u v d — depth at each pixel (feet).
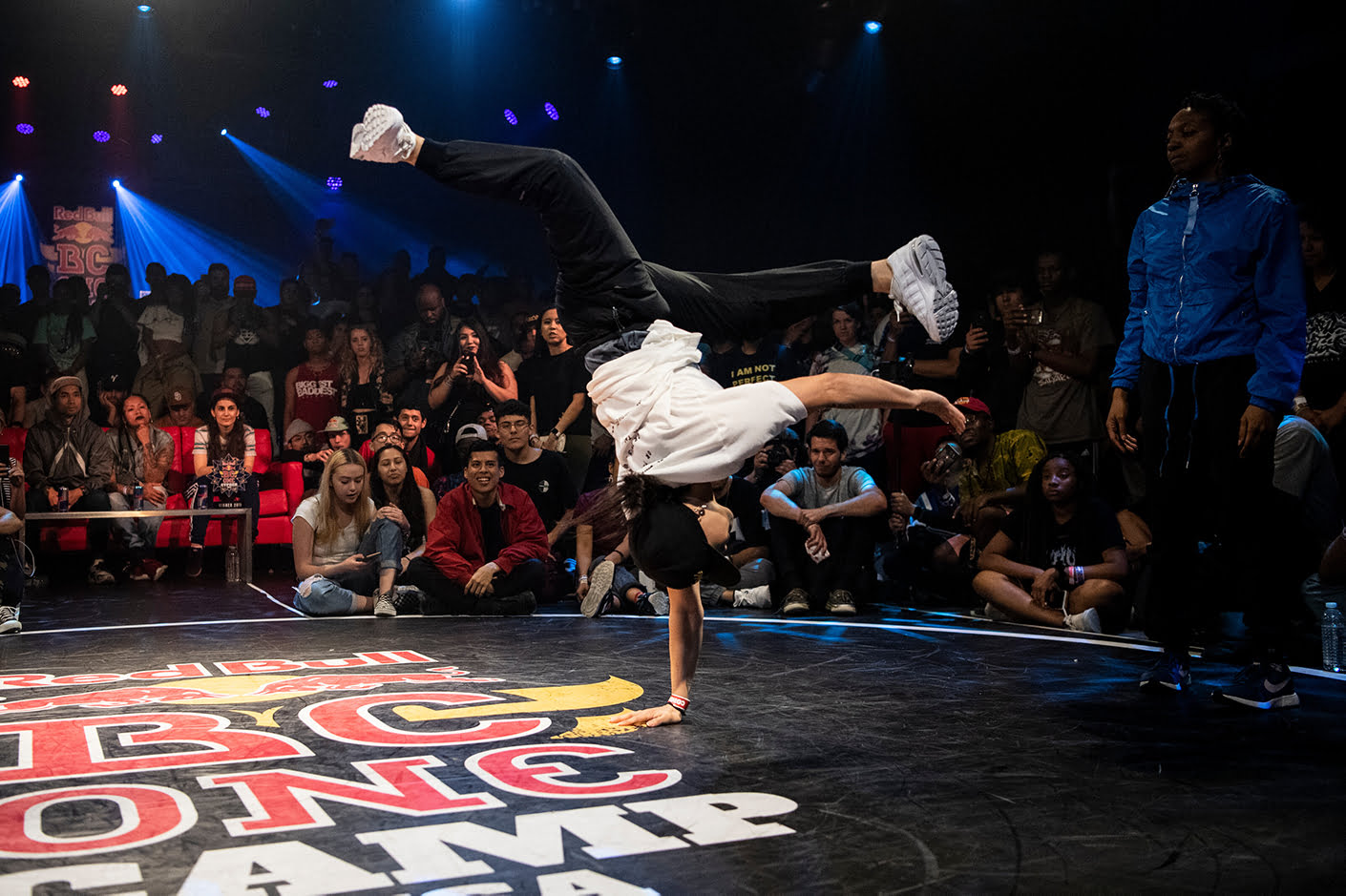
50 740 8.95
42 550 23.49
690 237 38.68
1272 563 10.48
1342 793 7.57
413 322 30.25
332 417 26.63
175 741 8.93
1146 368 11.08
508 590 18.02
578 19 38.11
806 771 8.05
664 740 9.07
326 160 43.91
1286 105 23.12
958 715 10.12
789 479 19.29
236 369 27.78
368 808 7.00
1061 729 9.52
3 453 22.97
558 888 5.59
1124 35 26.68
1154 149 26.08
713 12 34.76
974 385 22.16
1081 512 16.37
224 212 44.32
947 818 6.93
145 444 25.34
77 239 43.04
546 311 24.82
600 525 19.52
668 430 8.57
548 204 8.68
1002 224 30.37
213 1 38.73
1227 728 9.55
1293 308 10.03
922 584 19.81
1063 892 5.66
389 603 17.94
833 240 35.06
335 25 39.47
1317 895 5.65
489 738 9.10
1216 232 10.43
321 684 11.68
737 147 37.06
